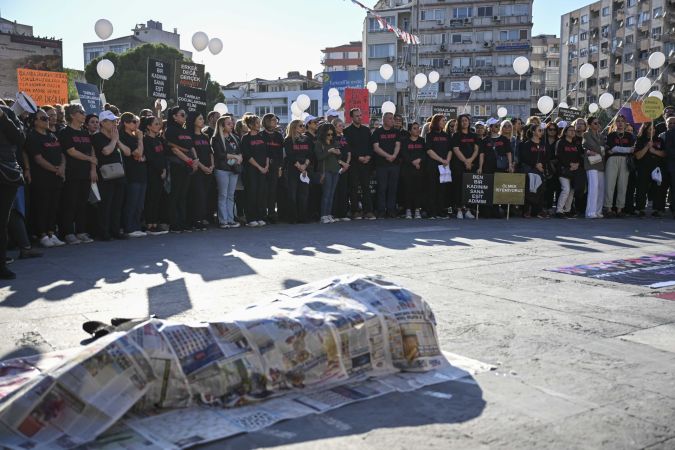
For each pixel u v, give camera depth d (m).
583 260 7.30
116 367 2.74
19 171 5.96
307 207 11.83
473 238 9.26
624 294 5.51
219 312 4.82
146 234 9.67
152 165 9.74
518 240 9.05
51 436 2.56
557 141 12.77
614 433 2.74
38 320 4.54
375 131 12.49
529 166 12.57
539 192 12.55
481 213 13.02
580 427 2.79
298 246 8.40
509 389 3.24
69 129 8.58
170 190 9.98
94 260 7.21
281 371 3.09
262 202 11.22
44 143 8.19
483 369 3.53
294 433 2.70
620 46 84.62
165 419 2.79
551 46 117.50
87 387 2.66
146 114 10.62
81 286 5.76
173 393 2.86
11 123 5.84
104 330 3.52
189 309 4.91
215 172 10.65
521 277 6.25
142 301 5.18
